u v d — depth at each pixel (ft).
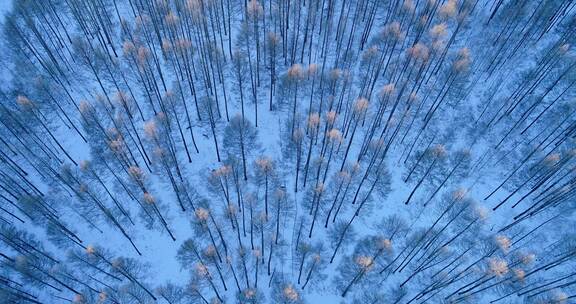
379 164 187.11
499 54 216.54
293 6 234.58
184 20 223.10
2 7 238.68
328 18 219.41
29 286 162.61
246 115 203.31
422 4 239.09
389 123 196.03
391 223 176.45
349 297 163.53
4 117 192.95
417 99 204.33
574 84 200.54
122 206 180.14
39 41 222.89
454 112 202.39
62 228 167.43
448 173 185.78
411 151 191.72
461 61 194.80
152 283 165.78
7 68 214.07
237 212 179.01
